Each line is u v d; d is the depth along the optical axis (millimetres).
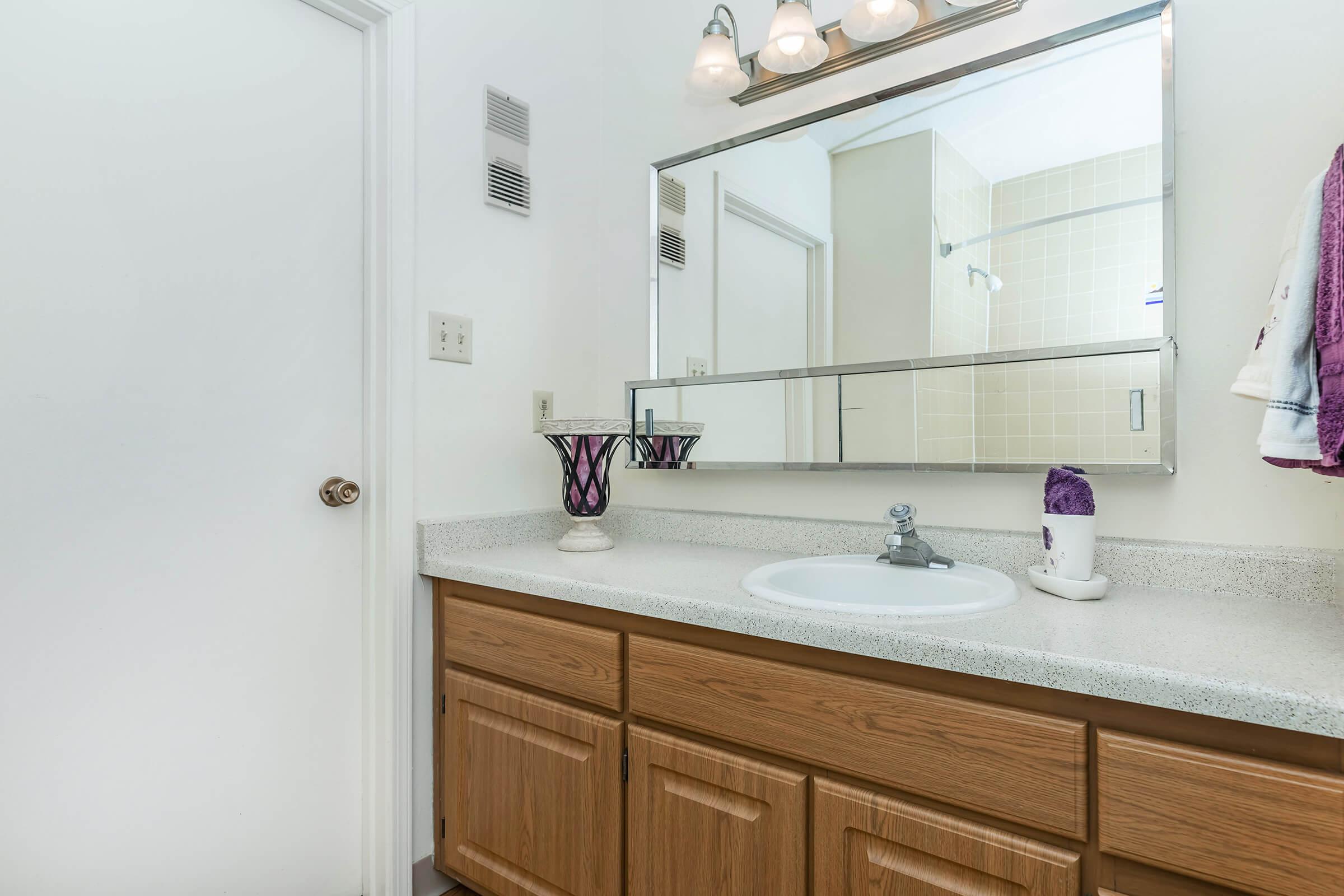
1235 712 662
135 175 1137
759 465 1577
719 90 1490
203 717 1219
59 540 1066
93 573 1097
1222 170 1098
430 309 1489
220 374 1237
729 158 1668
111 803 1114
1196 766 684
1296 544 1037
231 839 1253
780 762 983
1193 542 1117
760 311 1601
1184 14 1134
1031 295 1255
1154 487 1149
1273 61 1062
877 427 1425
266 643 1302
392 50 1416
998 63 1294
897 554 1246
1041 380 1234
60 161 1061
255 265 1283
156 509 1163
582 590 1185
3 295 1012
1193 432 1118
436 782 1481
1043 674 764
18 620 1028
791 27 1326
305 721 1359
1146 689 707
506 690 1328
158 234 1163
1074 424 1201
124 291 1126
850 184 1480
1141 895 728
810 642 928
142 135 1145
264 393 1296
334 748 1407
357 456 1440
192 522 1205
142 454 1148
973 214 1321
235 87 1259
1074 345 1208
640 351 1827
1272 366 844
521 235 1705
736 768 1012
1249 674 691
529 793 1288
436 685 1479
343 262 1416
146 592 1153
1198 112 1118
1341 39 1015
